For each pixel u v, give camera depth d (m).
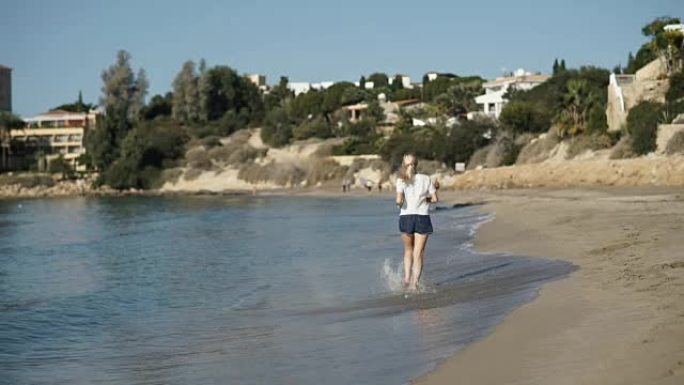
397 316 9.71
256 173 100.81
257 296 12.84
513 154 69.88
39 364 8.46
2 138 123.94
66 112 152.38
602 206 26.61
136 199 87.31
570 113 63.91
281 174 97.38
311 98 126.88
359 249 20.59
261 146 112.38
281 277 15.30
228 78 132.50
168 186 106.00
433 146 80.19
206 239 28.14
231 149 109.81
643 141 49.91
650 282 9.33
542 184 54.12
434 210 39.16
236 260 19.42
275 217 43.44
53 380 7.68
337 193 79.00
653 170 43.62
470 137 77.06
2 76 153.75
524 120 73.38
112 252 24.12
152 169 108.62
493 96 101.88
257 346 8.66
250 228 34.03
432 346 7.58
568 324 7.49
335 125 114.69
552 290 9.63
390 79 174.38
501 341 7.12
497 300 9.85
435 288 11.97
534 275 11.83
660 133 48.78
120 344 9.46
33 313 12.00
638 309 7.77
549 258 13.89
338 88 135.25
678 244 12.95
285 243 24.28
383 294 11.89
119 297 13.55
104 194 104.06
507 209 32.12
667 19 68.38
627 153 51.47
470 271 13.56
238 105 133.25
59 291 14.71
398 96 140.00
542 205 31.52
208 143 114.25
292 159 103.69
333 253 19.86
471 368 6.32
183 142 115.19
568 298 8.92
